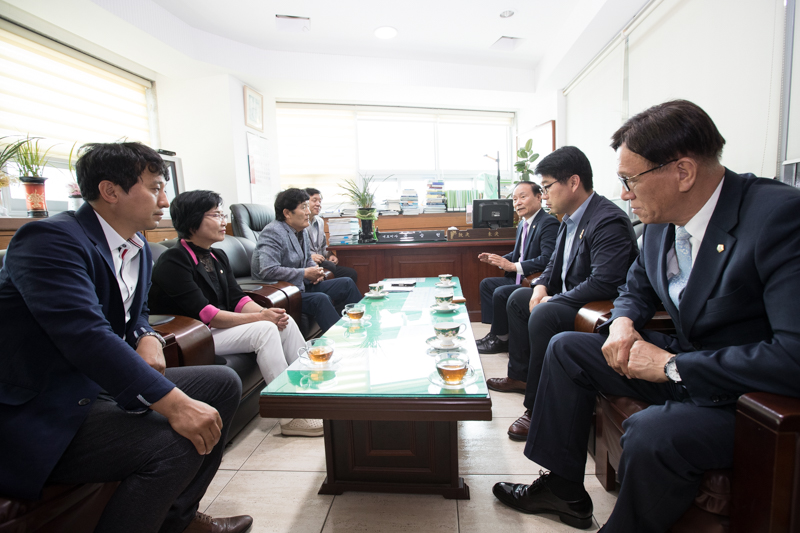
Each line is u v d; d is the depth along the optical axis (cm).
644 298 125
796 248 77
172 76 398
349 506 127
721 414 82
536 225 278
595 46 365
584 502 114
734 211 89
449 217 486
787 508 66
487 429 174
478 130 583
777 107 202
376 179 549
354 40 400
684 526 83
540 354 161
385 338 151
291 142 514
